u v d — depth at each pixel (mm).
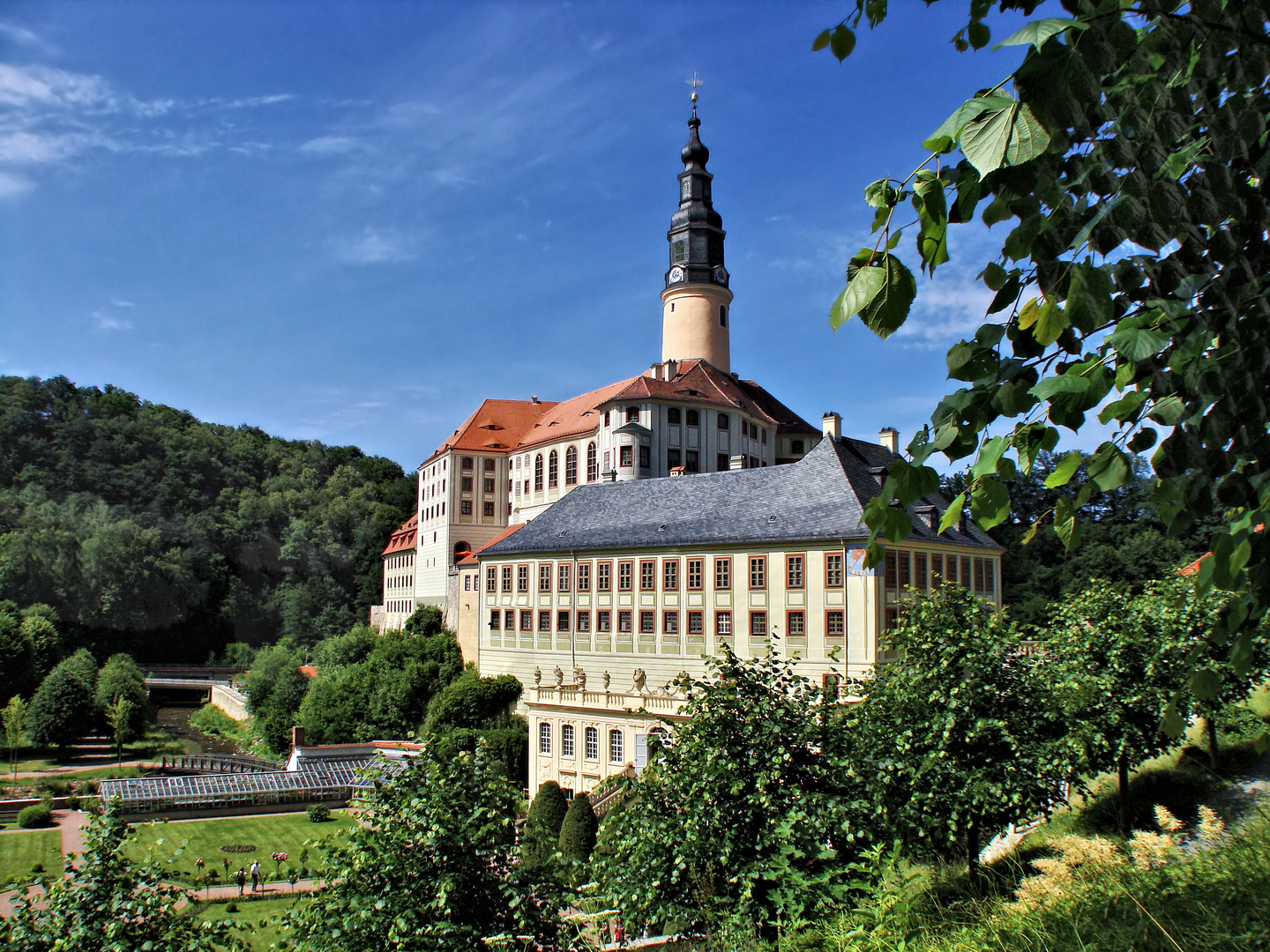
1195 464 3842
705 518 54125
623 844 17922
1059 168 3438
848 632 45625
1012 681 18844
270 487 178625
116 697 100062
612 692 51875
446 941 15320
